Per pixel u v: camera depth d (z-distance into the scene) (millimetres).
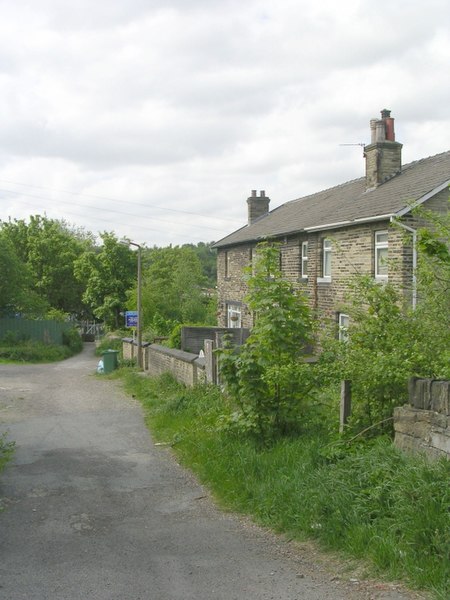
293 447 8227
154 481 8703
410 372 7152
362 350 7836
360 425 7898
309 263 22609
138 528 6633
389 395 7770
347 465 6730
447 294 7375
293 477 7160
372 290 8180
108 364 26406
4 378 24078
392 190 19656
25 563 5570
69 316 58844
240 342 24125
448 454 5926
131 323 30734
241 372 9133
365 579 4844
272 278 9516
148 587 4965
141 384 20000
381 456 6465
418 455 6254
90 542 6176
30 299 41250
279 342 8977
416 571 4648
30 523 6852
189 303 44094
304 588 4809
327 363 8609
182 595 4785
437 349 7238
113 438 11914
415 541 4953
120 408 15906
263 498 7008
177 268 46875
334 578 4957
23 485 8523
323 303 21641
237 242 29547
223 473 8297
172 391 17000
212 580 5074
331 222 20203
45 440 11781
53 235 55906
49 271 54781
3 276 38906
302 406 9281
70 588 4965
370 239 18766
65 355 38188
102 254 47594
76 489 8312
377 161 21500
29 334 40719
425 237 6512
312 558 5457
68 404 16750
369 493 5906
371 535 5363
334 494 6090
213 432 10219
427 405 6297
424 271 7469
